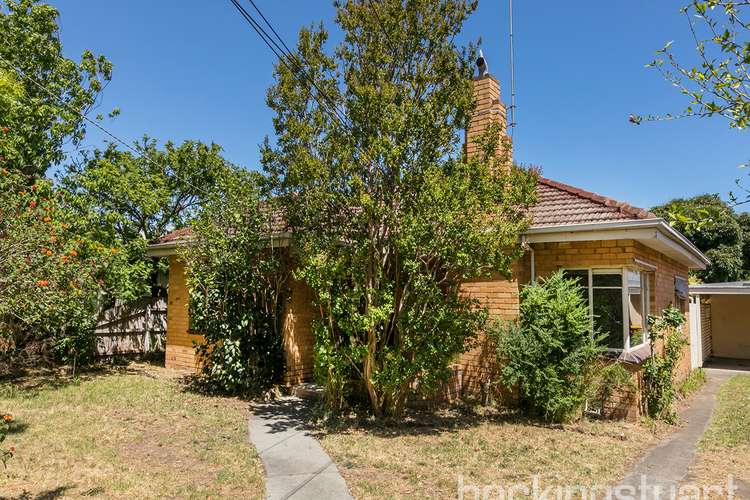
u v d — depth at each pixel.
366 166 7.44
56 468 5.60
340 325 7.70
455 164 7.46
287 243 9.66
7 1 13.23
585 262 8.86
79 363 12.57
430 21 7.56
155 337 14.96
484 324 8.32
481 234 7.10
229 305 9.61
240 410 8.59
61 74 14.34
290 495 5.04
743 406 10.08
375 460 6.10
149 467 5.77
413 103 7.37
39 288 6.55
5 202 6.94
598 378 8.07
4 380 10.52
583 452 6.55
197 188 17.31
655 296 10.20
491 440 7.03
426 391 7.90
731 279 27.02
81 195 12.90
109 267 10.96
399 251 7.37
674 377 10.49
